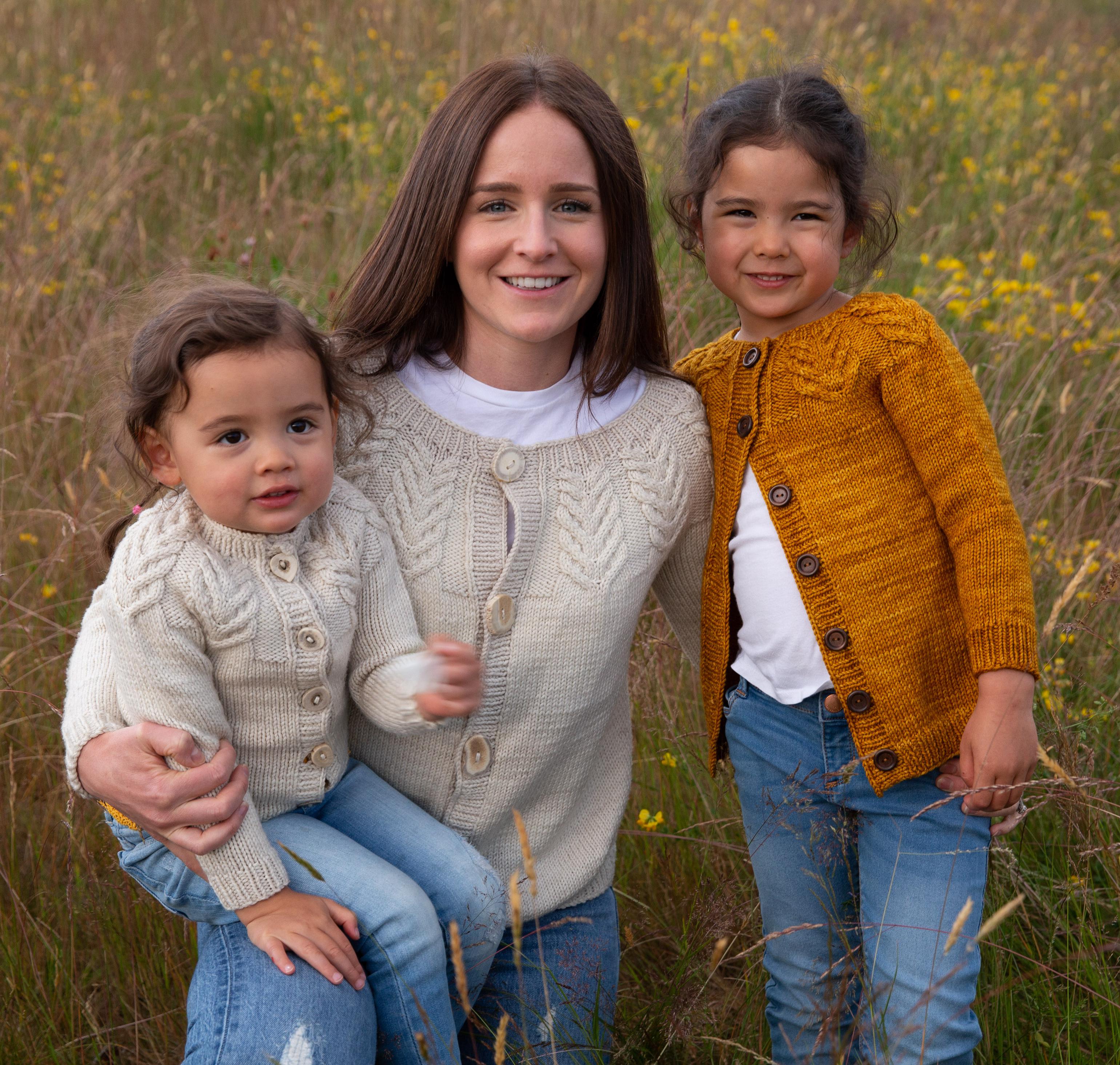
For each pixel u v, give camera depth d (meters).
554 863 1.95
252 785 1.66
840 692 1.84
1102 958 1.99
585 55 6.09
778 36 6.04
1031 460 2.99
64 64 6.44
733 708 2.01
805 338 1.90
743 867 2.36
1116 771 2.33
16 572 2.98
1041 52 7.64
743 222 1.88
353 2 7.04
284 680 1.61
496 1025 1.89
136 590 1.54
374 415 1.83
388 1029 1.59
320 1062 1.45
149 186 4.91
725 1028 2.04
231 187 5.20
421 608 1.78
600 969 1.95
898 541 1.83
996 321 3.41
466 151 1.73
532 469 1.82
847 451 1.85
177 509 1.63
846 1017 1.95
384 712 1.66
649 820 2.31
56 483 3.15
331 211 4.58
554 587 1.80
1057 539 2.79
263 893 1.54
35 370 3.43
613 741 2.04
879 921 1.85
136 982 2.18
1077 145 5.73
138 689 1.54
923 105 5.69
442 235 1.78
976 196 4.84
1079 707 2.42
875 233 2.10
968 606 1.75
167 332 1.54
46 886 2.32
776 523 1.88
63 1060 2.03
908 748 1.81
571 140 1.74
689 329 3.33
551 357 1.88
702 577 2.07
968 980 1.75
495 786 1.84
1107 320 3.78
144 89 6.17
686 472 1.94
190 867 1.58
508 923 1.76
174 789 1.49
